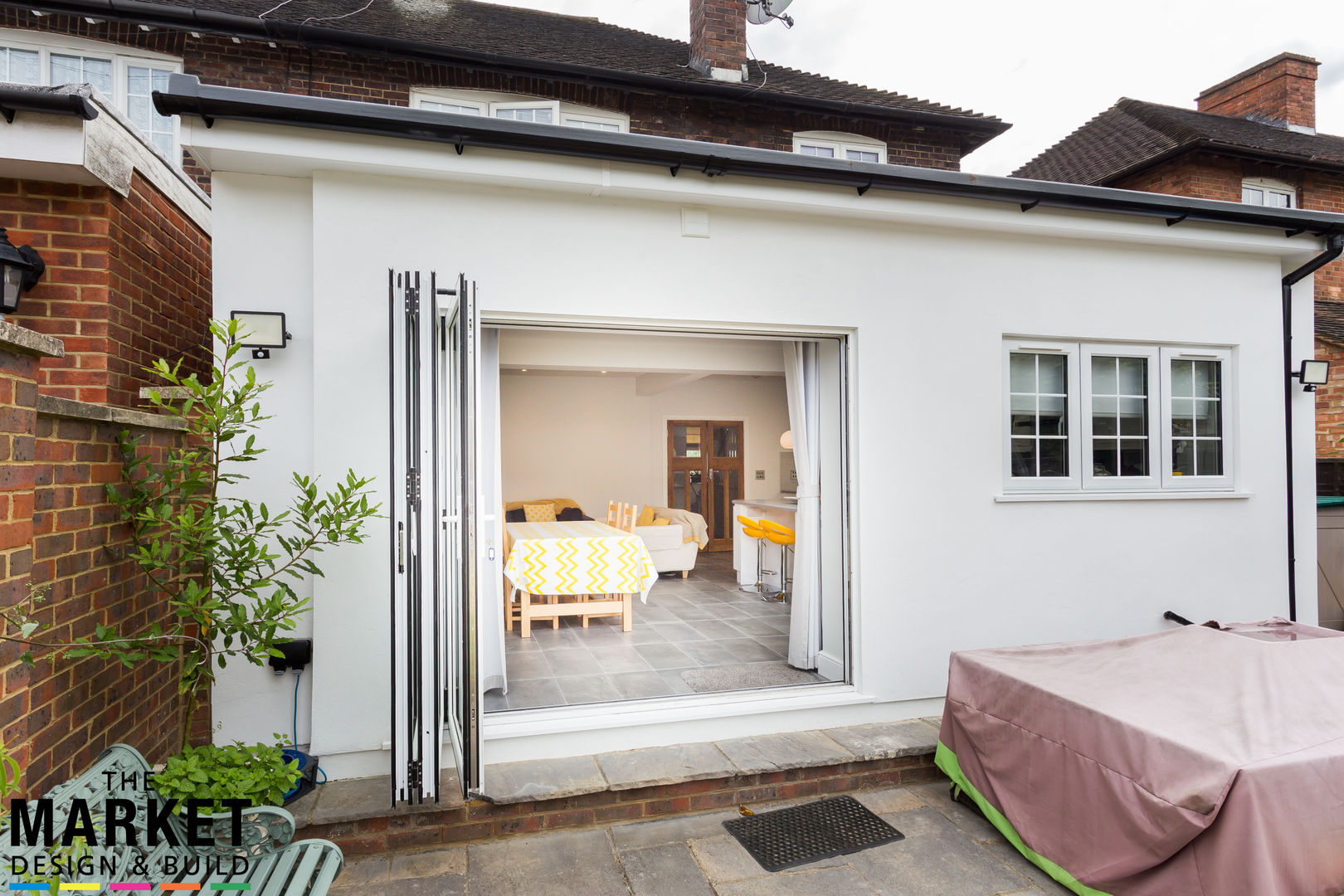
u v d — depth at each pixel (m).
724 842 3.02
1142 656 2.98
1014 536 4.27
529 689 4.21
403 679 2.84
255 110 2.91
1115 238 4.38
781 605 7.05
